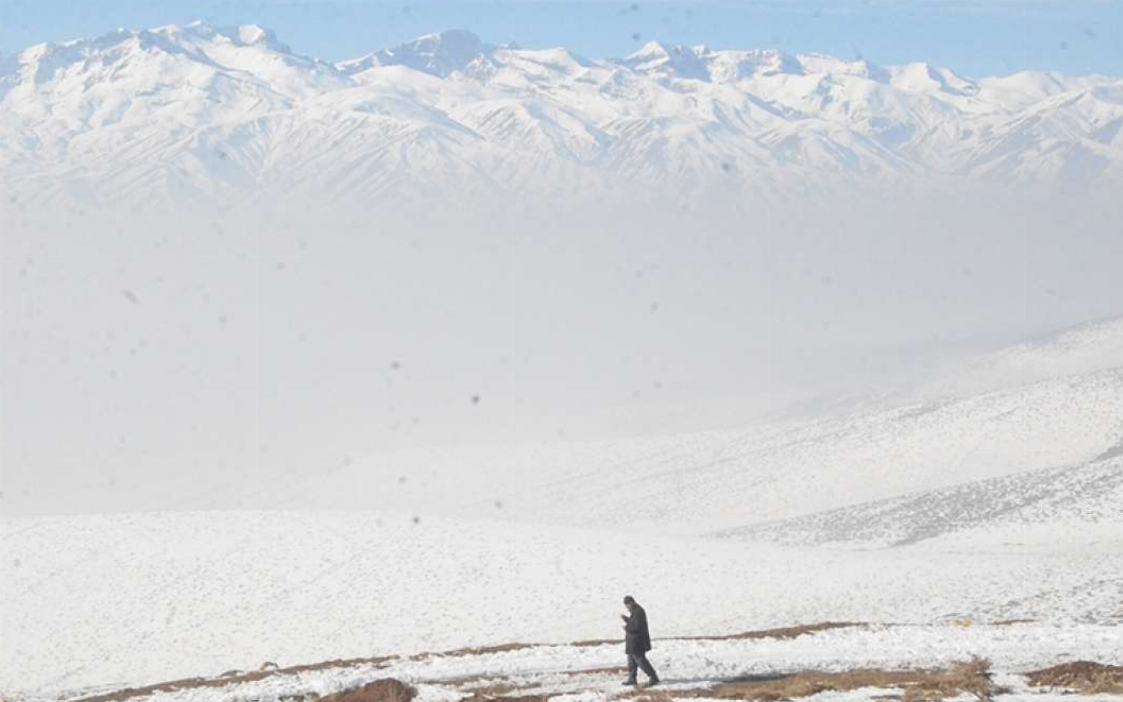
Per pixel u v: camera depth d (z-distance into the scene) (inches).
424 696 2140.7
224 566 4281.5
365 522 4781.0
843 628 2682.1
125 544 4601.4
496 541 4404.5
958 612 3041.3
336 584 4025.6
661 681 2219.5
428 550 4315.9
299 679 2491.4
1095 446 6978.4
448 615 3659.0
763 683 2110.0
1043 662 2204.7
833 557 4001.0
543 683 2297.0
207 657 3494.1
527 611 3627.0
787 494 7450.8
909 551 4239.7
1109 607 2883.9
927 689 1923.0
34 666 3516.2
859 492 7204.7
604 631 3321.9
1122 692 1878.7
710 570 3887.8
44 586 4188.0
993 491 5708.7
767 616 3282.5
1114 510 4904.0
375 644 3469.5
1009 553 4138.8
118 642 3671.3
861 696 1937.7
